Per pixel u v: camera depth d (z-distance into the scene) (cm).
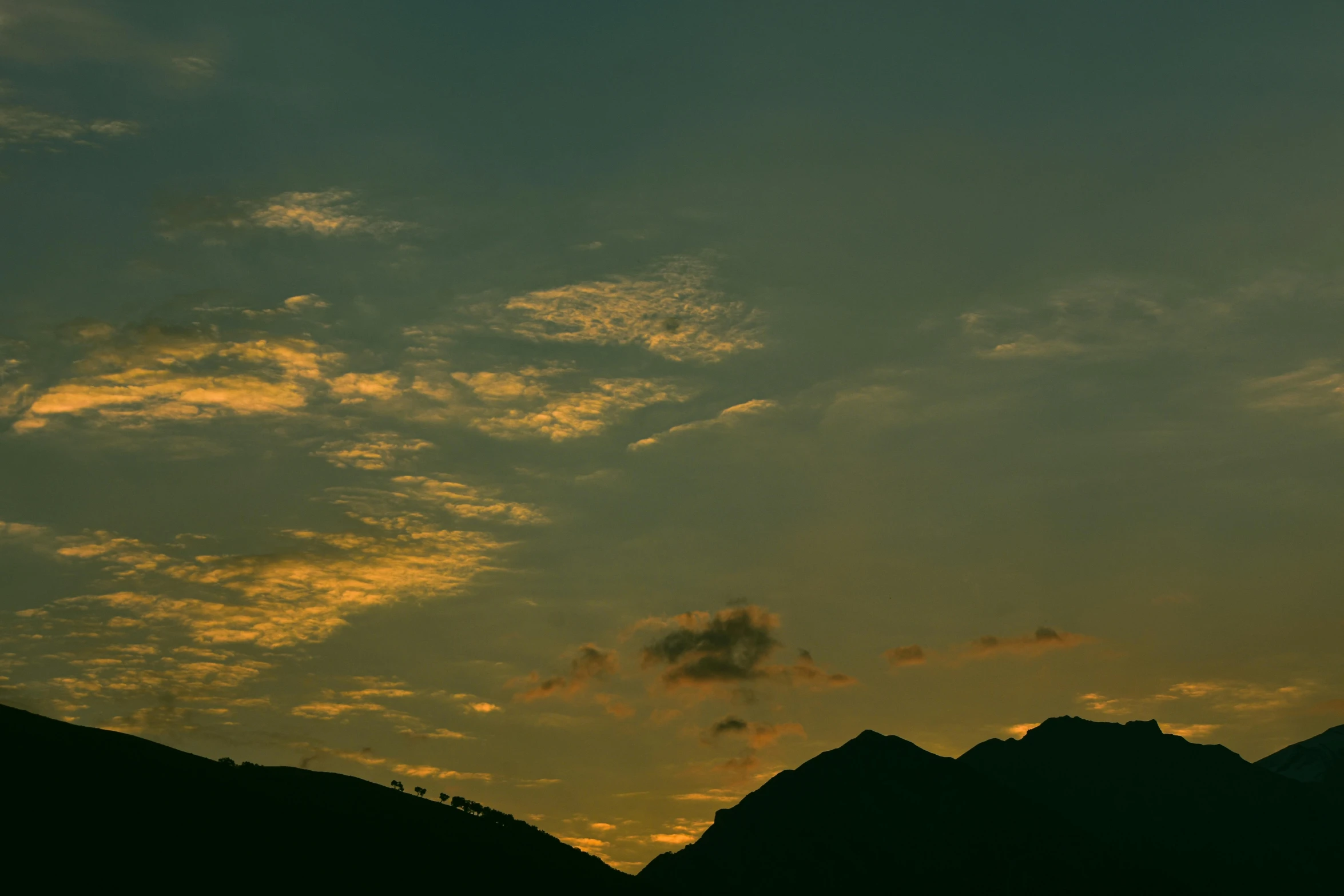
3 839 9388
